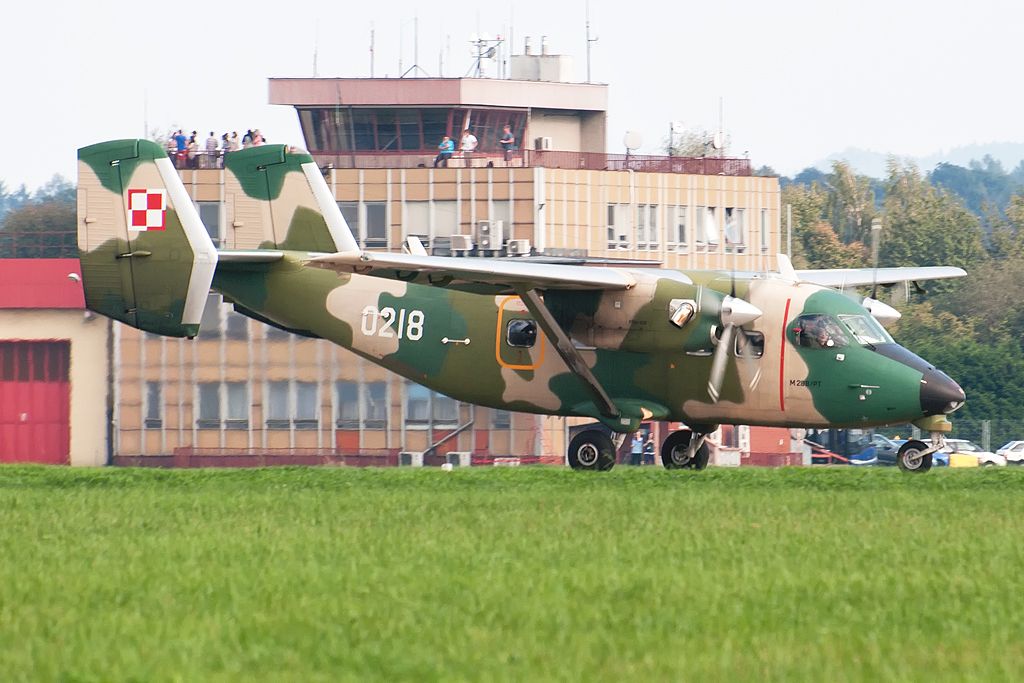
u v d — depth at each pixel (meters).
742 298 105.19
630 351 106.88
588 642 49.72
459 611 54.06
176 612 54.19
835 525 74.00
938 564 63.12
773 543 68.19
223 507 84.06
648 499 86.12
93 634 50.88
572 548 66.81
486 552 66.00
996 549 66.75
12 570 62.31
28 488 99.62
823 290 105.56
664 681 45.31
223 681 45.41
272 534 71.88
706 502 84.38
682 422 108.69
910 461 106.94
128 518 79.31
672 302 104.56
